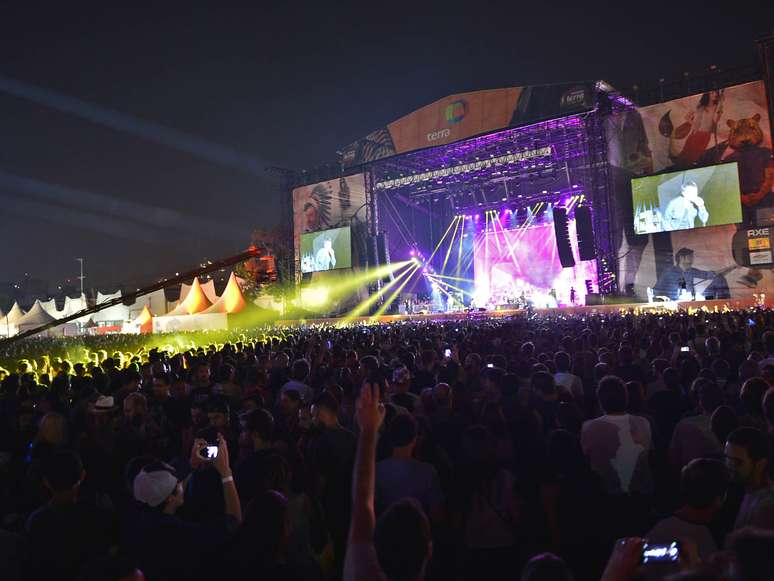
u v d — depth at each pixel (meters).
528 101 36.00
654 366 8.29
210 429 4.04
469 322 25.73
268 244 47.97
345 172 44.72
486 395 6.95
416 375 8.09
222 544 3.14
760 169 31.08
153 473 3.67
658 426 6.43
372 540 2.57
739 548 1.63
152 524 3.52
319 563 3.96
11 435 6.55
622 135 34.72
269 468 4.01
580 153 39.62
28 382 9.12
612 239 34.09
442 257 48.12
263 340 20.56
